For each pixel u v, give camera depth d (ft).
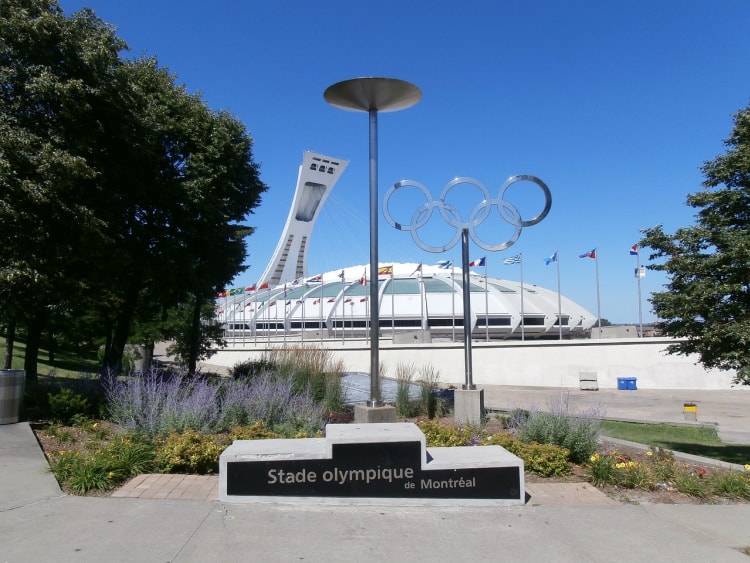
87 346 137.80
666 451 30.42
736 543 17.20
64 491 20.06
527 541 16.81
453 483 19.85
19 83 38.52
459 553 15.79
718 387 97.09
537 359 108.37
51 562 14.19
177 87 62.39
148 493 20.20
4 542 15.40
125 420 30.94
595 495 21.70
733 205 35.99
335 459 19.56
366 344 144.97
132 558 14.57
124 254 54.13
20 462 23.48
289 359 56.18
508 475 20.18
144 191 51.88
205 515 17.98
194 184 55.57
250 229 74.28
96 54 41.19
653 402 80.12
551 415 29.84
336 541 16.33
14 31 38.17
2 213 34.99
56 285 48.62
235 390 35.37
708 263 34.71
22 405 33.81
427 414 46.01
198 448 23.80
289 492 19.39
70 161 36.81
